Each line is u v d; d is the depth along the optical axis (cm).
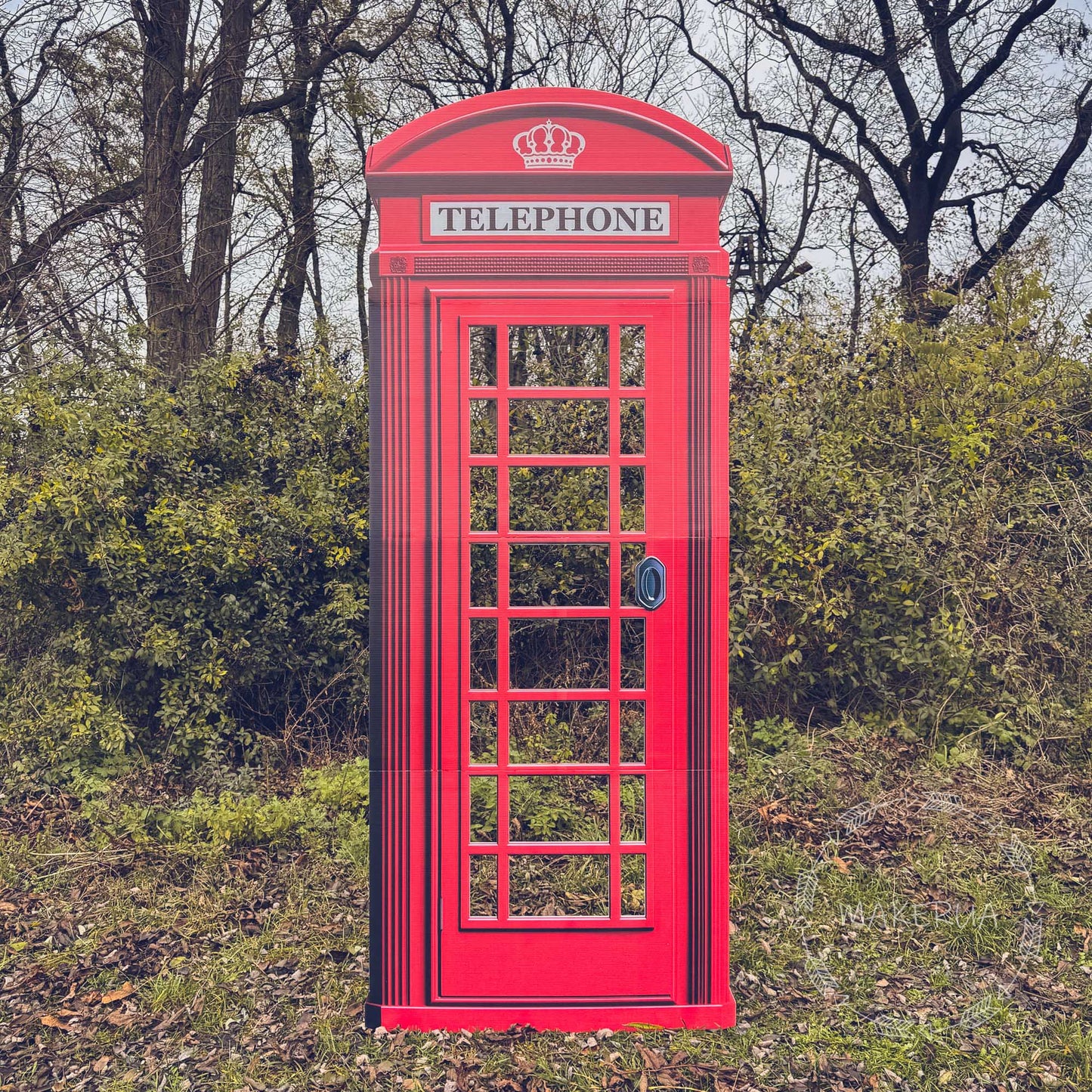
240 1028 319
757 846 447
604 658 559
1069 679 571
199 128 838
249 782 532
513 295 297
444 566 305
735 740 554
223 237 839
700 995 309
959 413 619
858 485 584
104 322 691
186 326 780
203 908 404
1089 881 404
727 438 301
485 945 307
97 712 541
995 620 571
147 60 810
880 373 649
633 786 489
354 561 598
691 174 296
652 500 303
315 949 371
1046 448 634
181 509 562
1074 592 578
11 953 372
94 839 470
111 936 383
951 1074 288
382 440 301
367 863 438
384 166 295
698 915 308
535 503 559
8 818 494
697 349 299
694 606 305
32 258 685
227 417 601
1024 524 611
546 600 560
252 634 577
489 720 535
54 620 558
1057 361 664
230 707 586
